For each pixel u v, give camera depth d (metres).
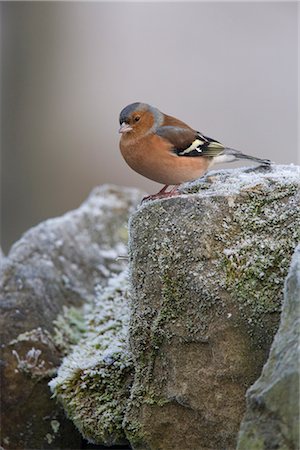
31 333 10.16
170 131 9.74
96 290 11.41
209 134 24.41
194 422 6.96
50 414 9.52
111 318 10.12
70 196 24.52
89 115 25.28
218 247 7.06
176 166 9.68
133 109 9.81
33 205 24.41
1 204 24.30
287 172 7.81
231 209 7.16
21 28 25.12
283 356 5.56
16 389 9.59
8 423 9.41
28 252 11.38
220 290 6.89
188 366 6.99
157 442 7.14
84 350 9.29
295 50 25.12
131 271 7.62
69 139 25.03
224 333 6.82
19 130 24.94
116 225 13.11
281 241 6.98
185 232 7.16
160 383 7.21
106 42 25.94
